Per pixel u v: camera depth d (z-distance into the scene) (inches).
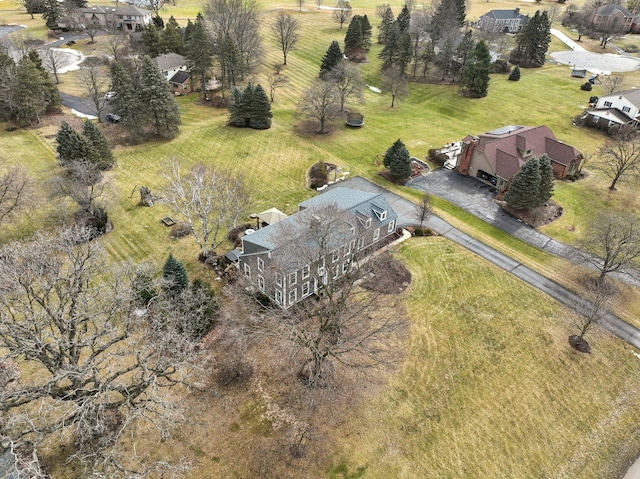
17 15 5664.4
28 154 2632.9
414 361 1533.0
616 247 1915.6
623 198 2546.8
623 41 5457.7
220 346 1529.3
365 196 2041.1
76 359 1124.5
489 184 2630.4
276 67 4284.0
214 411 1341.0
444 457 1268.5
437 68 4485.7
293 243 1497.3
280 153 2869.1
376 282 1830.7
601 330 1705.2
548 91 4020.7
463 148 2650.1
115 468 1104.8
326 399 1385.3
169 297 1551.4
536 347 1615.4
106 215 2098.9
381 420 1348.4
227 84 3828.7
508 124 3442.4
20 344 1044.5
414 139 3152.1
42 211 2133.4
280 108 3570.4
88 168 2118.6
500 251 2090.3
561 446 1322.6
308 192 2459.4
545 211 2381.9
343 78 3462.1
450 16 4640.8
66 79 3828.7
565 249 2123.5
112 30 4532.5
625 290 1911.9
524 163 2439.7
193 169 2214.6
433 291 1829.5
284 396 1393.9
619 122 3233.3
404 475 1219.9
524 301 1811.0
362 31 4645.7
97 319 1419.8
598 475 1269.7
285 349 1477.6
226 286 1756.9
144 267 1457.9
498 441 1317.7
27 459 1013.2
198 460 1216.2
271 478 1187.9
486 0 7101.4
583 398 1461.6
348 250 1803.6
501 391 1457.9
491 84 4168.3
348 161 2822.3
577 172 2763.3
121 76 2785.4
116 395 1378.0
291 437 1284.4
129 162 2667.3
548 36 4517.7
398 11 6254.9
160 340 1227.9
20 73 2856.8
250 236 1705.2
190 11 6063.0
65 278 1109.7
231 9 4347.9
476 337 1638.8
